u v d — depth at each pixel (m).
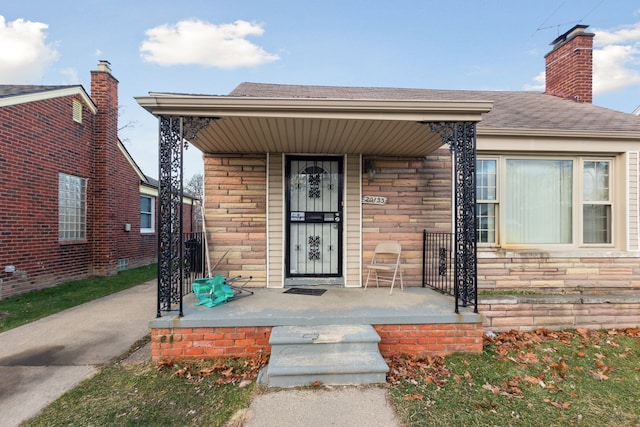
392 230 5.15
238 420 2.36
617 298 4.64
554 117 5.66
